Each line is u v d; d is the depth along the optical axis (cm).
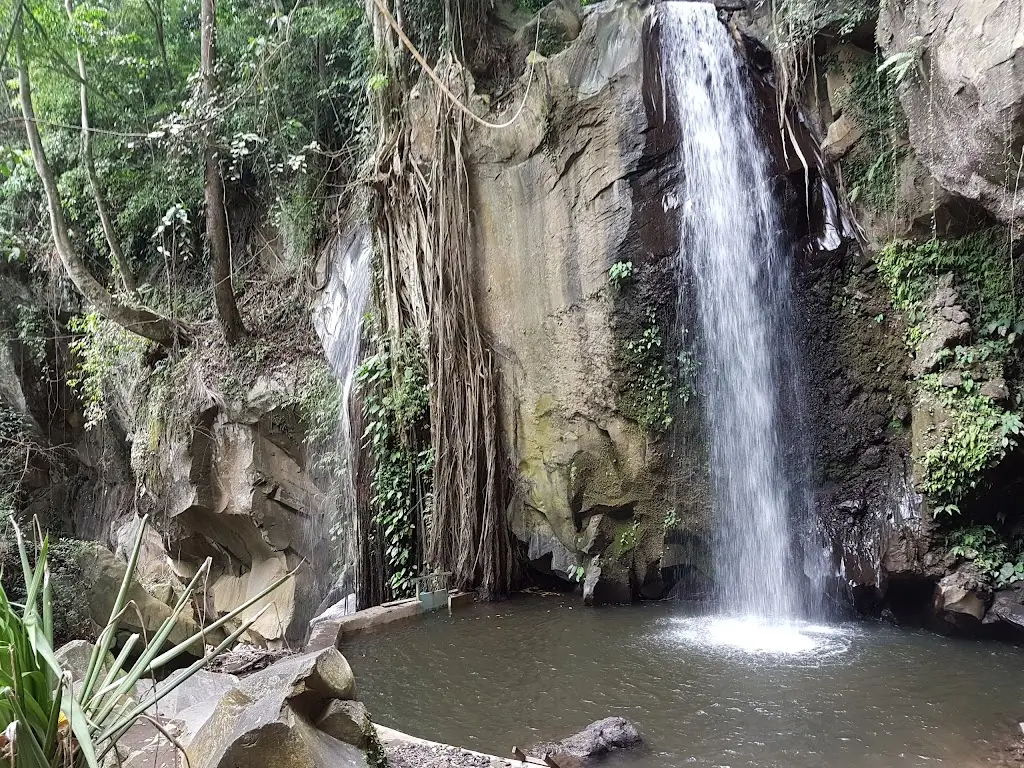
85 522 1720
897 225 794
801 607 803
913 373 764
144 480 1269
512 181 947
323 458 1106
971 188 673
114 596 978
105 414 1508
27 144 1497
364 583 955
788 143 885
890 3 732
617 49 867
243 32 1382
